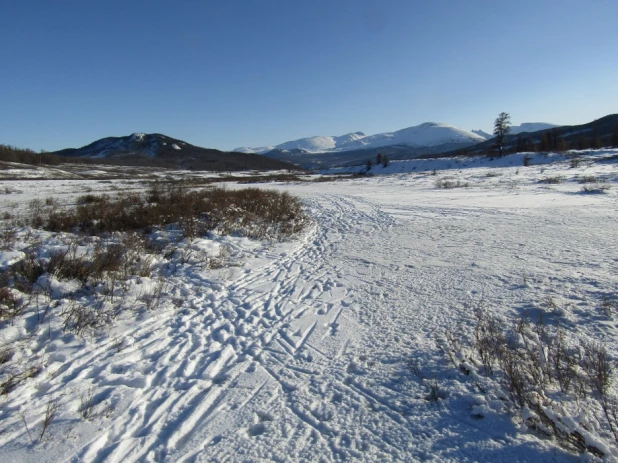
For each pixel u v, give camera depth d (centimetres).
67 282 560
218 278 689
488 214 1337
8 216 1254
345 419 309
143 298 558
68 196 2284
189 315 527
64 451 274
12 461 263
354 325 493
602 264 648
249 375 382
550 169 3516
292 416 316
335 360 406
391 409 317
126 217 1098
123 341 439
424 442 276
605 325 425
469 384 337
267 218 1301
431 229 1127
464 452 262
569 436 255
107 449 279
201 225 1069
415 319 493
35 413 312
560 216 1182
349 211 1645
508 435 271
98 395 340
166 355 416
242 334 476
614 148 5097
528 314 474
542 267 659
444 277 654
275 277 720
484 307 509
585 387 316
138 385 359
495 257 754
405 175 4734
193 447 283
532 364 351
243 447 281
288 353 426
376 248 923
